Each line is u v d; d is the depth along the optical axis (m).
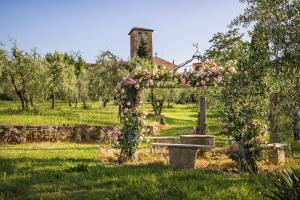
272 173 10.82
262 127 11.55
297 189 5.79
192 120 44.78
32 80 41.06
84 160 14.05
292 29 9.09
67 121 31.44
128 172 10.98
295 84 9.02
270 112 10.03
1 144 21.19
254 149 11.53
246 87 11.05
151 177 9.88
